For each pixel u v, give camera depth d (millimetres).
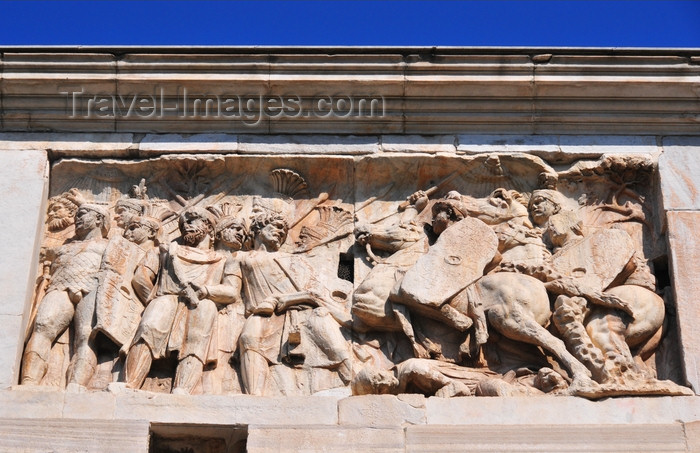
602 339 10750
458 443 10000
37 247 11344
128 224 11547
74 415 10133
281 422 10156
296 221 11719
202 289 11016
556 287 11023
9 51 11883
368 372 10469
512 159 11766
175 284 11102
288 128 11961
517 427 10070
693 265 11102
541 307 10867
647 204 11703
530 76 11883
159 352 10750
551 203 11625
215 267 11266
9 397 10180
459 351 10797
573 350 10695
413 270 11023
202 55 11930
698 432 10000
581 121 11938
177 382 10609
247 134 11953
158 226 11578
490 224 11562
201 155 11797
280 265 11266
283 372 10703
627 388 10289
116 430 10055
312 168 11859
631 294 10984
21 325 10781
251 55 11938
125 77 11891
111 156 11836
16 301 10875
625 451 9945
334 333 10852
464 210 11562
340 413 10188
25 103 11906
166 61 11945
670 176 11602
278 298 11047
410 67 11875
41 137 11883
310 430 10094
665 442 9977
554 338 10672
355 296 11008
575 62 11930
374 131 11945
